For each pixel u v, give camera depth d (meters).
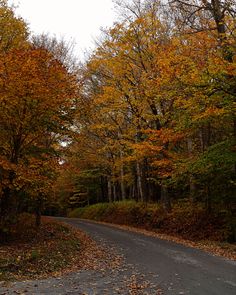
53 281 10.65
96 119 27.86
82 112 18.67
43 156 17.52
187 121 17.41
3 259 12.48
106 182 48.06
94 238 20.62
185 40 20.36
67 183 46.41
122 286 9.89
